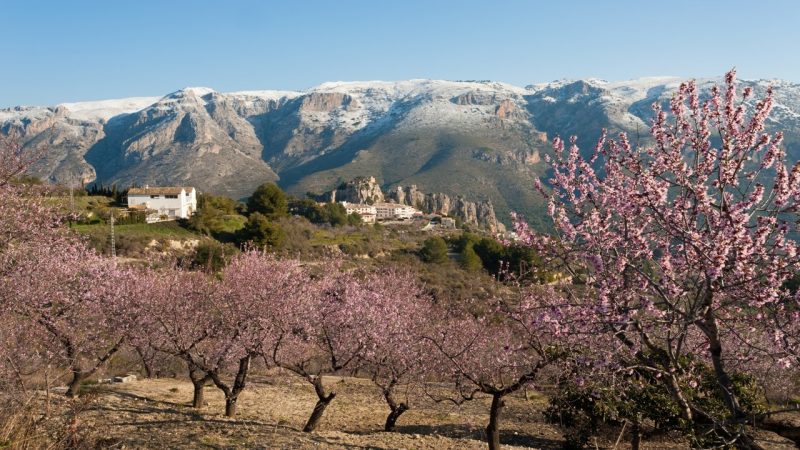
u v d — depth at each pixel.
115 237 59.50
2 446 8.52
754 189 8.14
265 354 17.27
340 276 20.94
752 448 8.10
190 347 17.95
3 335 14.71
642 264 9.29
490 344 17.27
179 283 19.78
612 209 9.10
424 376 18.02
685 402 8.79
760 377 14.18
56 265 17.81
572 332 8.91
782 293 8.34
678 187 9.01
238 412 20.17
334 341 17.44
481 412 23.50
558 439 19.59
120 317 18.16
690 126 8.64
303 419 20.11
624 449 17.39
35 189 15.84
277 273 18.12
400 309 19.98
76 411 11.77
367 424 20.22
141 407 17.45
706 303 8.27
